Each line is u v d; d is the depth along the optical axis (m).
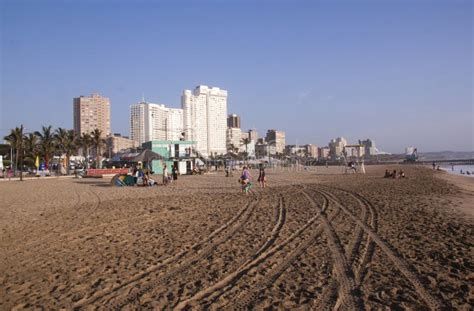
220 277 6.52
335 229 10.56
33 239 9.94
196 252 8.32
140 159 35.34
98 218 13.27
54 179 48.00
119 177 31.36
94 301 5.54
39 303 5.50
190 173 55.81
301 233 10.09
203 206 16.23
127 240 9.67
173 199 19.30
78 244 9.30
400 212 13.77
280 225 11.34
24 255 8.31
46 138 78.19
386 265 7.06
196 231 10.71
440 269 6.77
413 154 171.75
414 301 5.29
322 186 27.59
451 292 5.63
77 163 93.81
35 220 13.02
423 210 14.33
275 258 7.67
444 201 17.45
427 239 9.20
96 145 89.94
